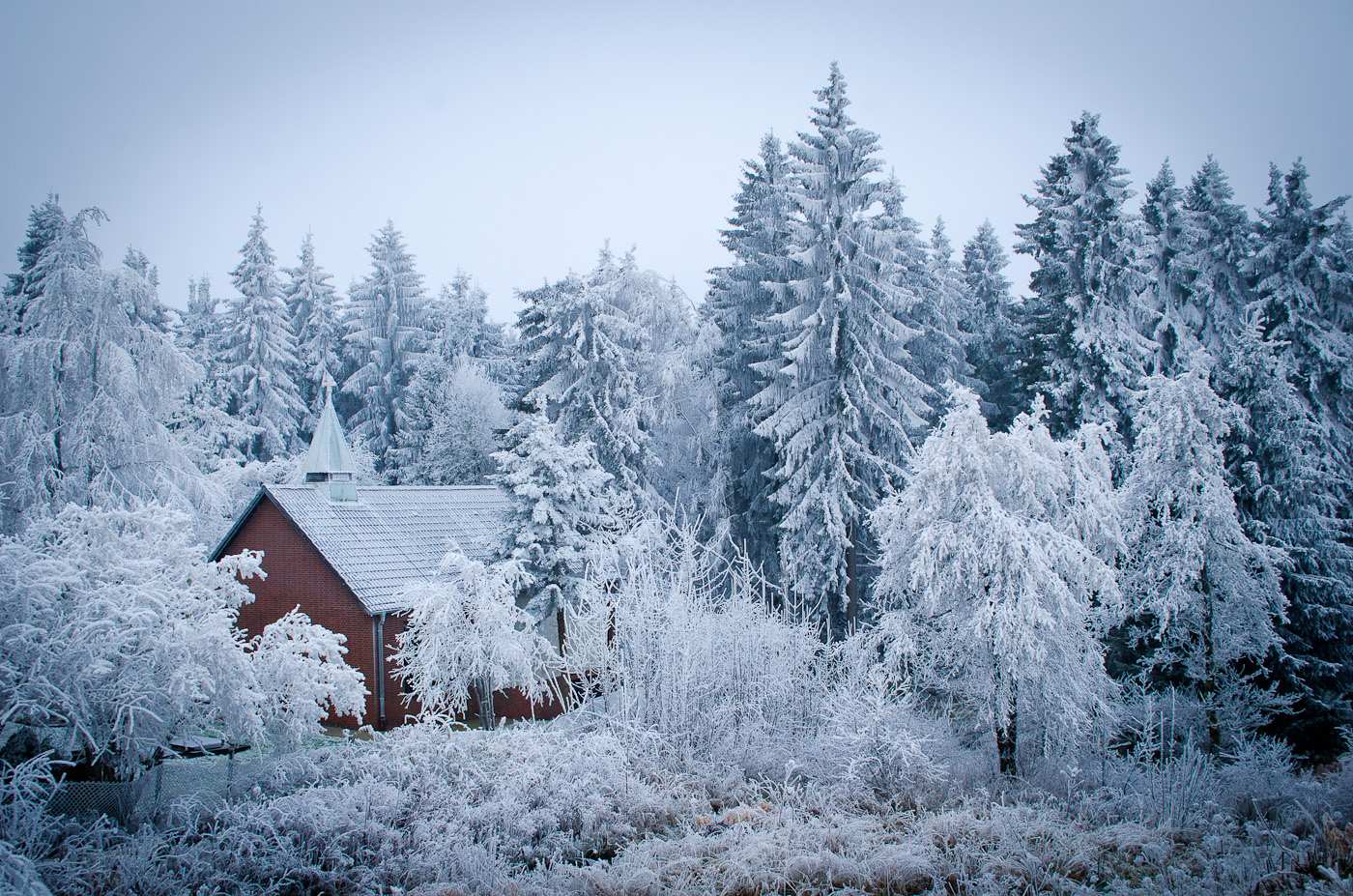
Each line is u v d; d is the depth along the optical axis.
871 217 23.67
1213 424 16.69
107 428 20.47
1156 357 24.47
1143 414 17.56
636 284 31.41
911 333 22.77
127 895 8.69
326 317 54.97
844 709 13.81
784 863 10.02
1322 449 20.25
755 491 26.38
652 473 28.88
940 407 28.22
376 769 12.05
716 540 24.67
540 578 19.75
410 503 24.81
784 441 23.61
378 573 20.92
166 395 21.98
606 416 27.11
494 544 20.66
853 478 22.41
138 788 10.88
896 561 14.22
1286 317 24.30
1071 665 13.10
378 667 19.66
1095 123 24.11
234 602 13.55
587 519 20.48
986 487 13.17
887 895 9.56
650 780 13.54
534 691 17.08
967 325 36.88
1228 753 15.55
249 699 11.60
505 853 10.67
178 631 10.95
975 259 41.31
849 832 10.77
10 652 10.21
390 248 50.25
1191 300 28.98
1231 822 11.76
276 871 9.56
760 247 27.66
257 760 13.81
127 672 10.80
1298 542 18.55
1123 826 10.90
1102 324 23.30
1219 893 9.05
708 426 29.19
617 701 16.09
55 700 10.30
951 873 9.77
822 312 22.45
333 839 9.98
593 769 12.62
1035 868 9.66
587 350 28.17
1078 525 14.11
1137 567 17.56
